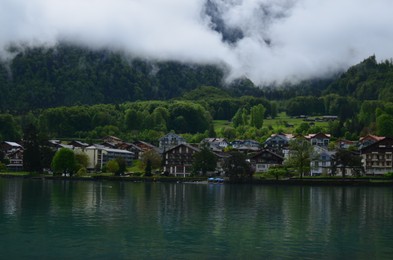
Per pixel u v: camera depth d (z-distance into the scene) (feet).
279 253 124.77
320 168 543.80
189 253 123.85
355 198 289.94
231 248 129.59
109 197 273.33
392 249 130.72
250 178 462.60
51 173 597.52
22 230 152.97
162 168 606.14
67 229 155.22
